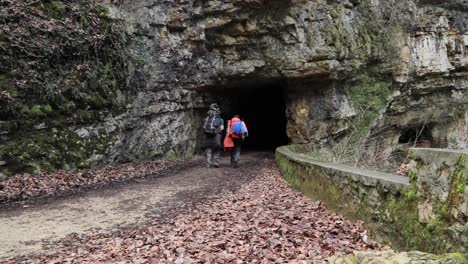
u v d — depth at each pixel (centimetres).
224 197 804
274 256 444
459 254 297
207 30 1592
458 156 337
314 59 1602
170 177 1055
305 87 1730
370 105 1786
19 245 504
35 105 959
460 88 2019
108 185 911
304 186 822
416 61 1856
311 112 1723
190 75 1591
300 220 604
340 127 1706
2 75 912
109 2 1251
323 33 1602
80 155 1037
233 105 2072
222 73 1662
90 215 652
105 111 1144
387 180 465
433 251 360
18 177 862
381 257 313
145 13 1363
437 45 1916
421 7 1931
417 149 411
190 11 1514
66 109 1027
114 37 1213
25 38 966
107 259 452
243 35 1622
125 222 617
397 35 1811
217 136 1269
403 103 1917
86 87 1098
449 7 1977
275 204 726
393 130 1950
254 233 534
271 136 2495
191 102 1634
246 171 1199
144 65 1341
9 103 896
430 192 375
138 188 888
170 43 1470
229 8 1518
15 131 908
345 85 1734
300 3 1593
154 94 1377
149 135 1342
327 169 680
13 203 710
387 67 1795
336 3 1664
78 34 1094
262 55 1652
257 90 2112
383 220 468
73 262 445
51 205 708
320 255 445
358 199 546
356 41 1703
